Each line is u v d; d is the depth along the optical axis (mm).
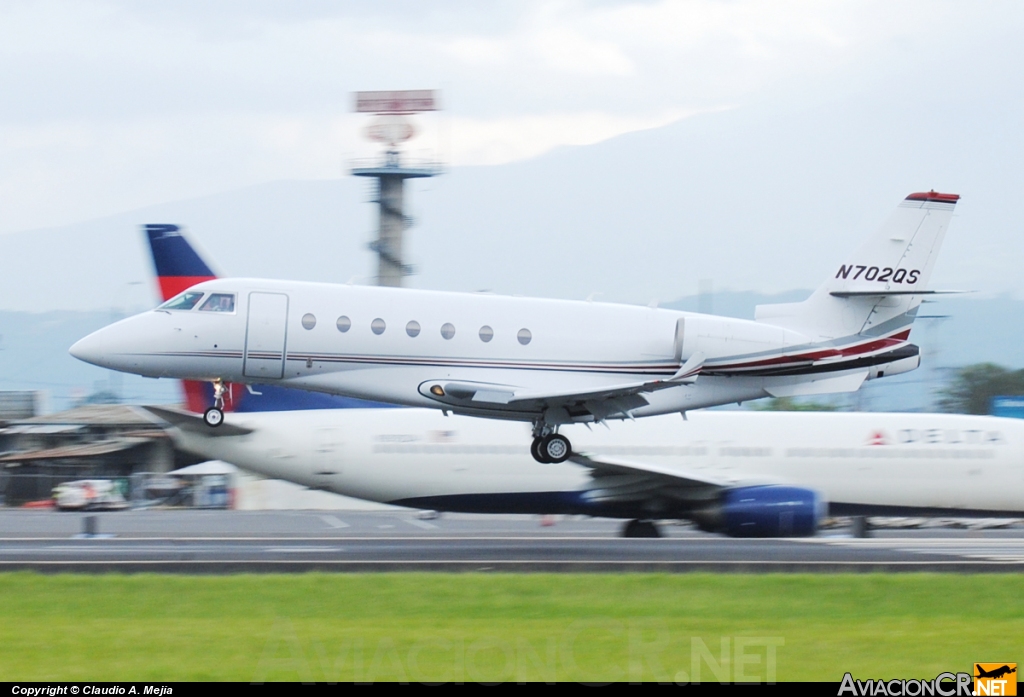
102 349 89750
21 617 60938
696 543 100875
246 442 115250
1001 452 118188
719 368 100875
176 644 54719
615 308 99938
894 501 117812
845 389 105562
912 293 105188
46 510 147375
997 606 68250
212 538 102312
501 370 94438
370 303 92938
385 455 113812
